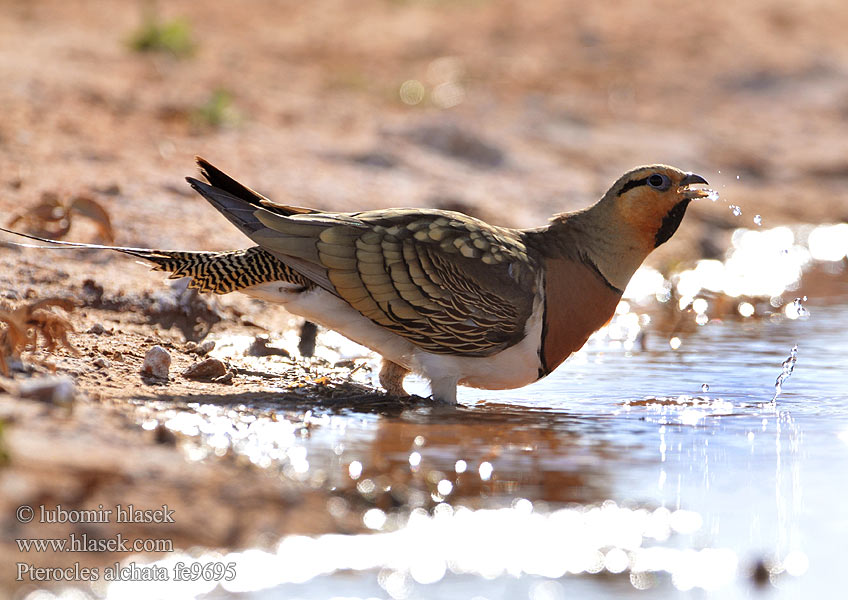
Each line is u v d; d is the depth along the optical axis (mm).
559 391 12211
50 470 7836
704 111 28203
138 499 7742
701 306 17297
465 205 19422
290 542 7570
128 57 24297
